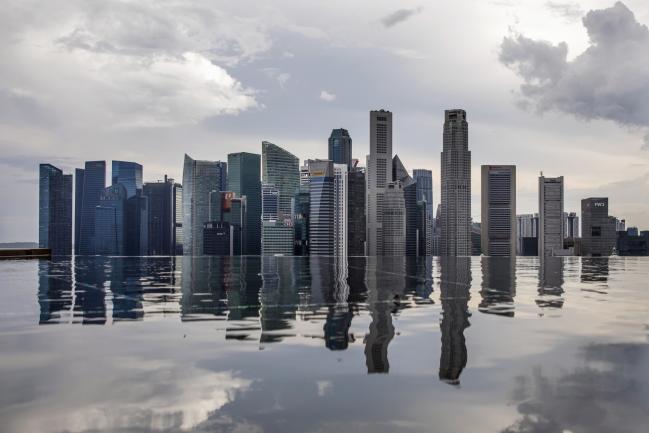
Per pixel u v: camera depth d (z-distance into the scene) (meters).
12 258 98.56
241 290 32.66
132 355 12.80
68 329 16.81
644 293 30.00
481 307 22.72
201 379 10.53
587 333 15.81
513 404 8.88
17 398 9.30
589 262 118.00
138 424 7.99
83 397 9.34
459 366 11.59
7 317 19.64
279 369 11.38
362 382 10.29
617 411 8.52
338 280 43.62
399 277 48.94
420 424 7.98
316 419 8.20
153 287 34.78
